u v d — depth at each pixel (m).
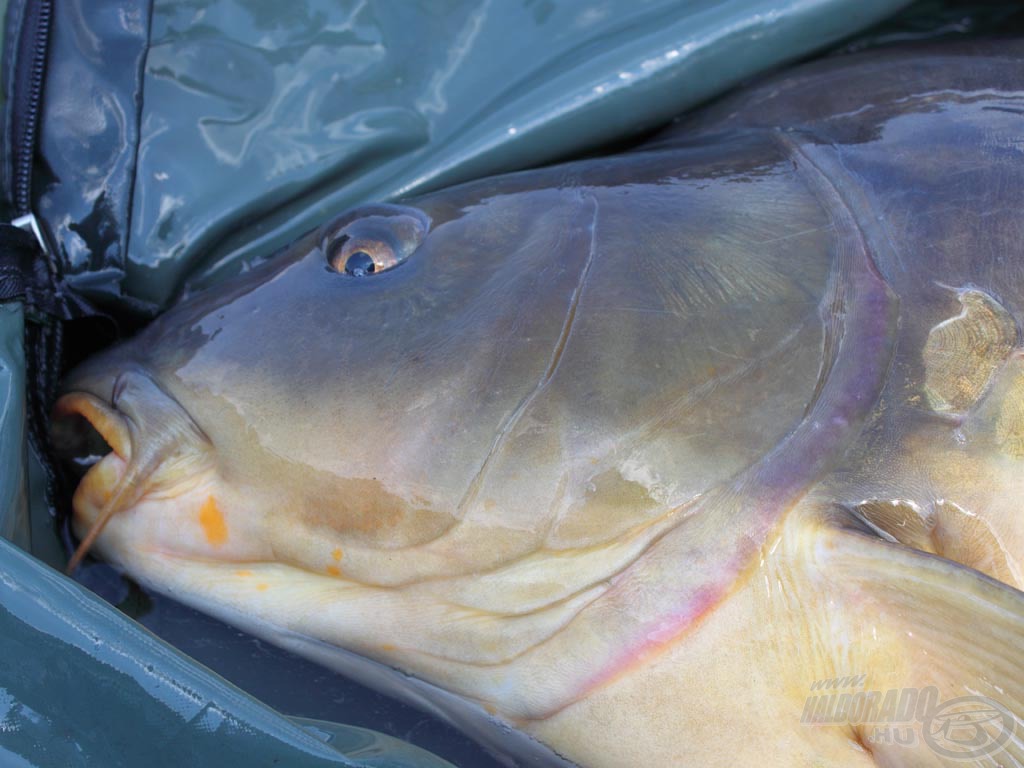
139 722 0.32
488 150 0.43
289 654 0.39
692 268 0.36
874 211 0.36
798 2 0.43
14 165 0.40
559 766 0.37
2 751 0.32
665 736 0.35
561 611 0.35
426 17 0.43
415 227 0.38
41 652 0.32
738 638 0.34
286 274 0.38
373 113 0.43
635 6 0.43
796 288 0.35
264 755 0.32
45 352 0.40
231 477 0.37
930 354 0.35
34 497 0.39
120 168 0.41
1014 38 0.43
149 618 0.39
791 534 0.34
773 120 0.41
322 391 0.36
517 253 0.37
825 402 0.34
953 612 0.32
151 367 0.38
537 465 0.35
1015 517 0.34
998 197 0.36
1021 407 0.34
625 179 0.38
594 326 0.35
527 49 0.43
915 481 0.34
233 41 0.42
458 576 0.36
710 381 0.35
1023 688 0.32
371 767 0.33
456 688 0.37
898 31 0.47
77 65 0.41
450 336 0.36
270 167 0.43
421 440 0.35
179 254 0.42
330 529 0.36
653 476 0.34
